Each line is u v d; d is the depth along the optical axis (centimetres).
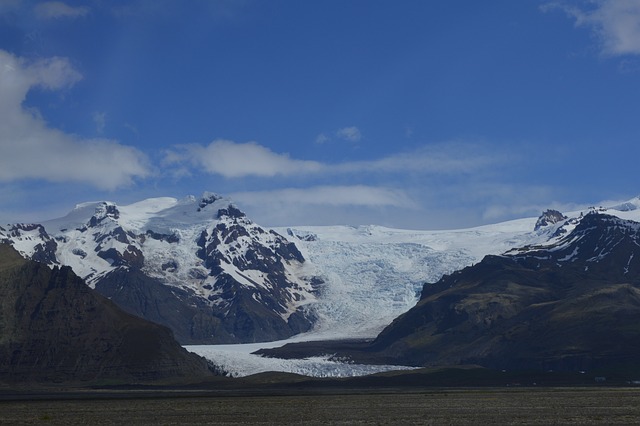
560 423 17600
